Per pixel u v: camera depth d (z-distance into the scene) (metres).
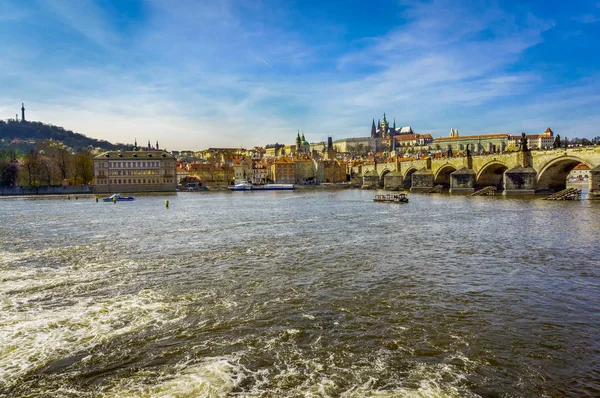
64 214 81.50
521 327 19.66
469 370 15.70
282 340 18.34
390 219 65.75
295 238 46.22
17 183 197.88
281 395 14.05
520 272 29.88
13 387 14.78
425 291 25.22
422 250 38.34
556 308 22.20
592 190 93.69
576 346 17.64
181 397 13.97
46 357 16.92
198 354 17.09
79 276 29.55
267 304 23.00
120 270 31.30
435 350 17.31
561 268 30.95
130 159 196.88
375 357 16.73
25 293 25.41
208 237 47.62
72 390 14.57
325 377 15.22
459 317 20.92
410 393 14.13
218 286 26.62
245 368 15.91
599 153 91.75
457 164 148.12
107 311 22.06
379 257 35.22
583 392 14.20
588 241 41.81
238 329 19.56
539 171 112.56
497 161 126.81
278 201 123.56
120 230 54.91
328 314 21.39
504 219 62.25
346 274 29.42
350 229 53.72
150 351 17.39
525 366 15.98
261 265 32.47
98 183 192.88
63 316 21.34
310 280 27.86
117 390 14.48
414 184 163.62
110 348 17.69
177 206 104.50
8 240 46.56
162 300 23.84
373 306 22.56
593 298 23.84
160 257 36.03
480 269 30.83
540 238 44.09
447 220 62.75
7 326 20.06
